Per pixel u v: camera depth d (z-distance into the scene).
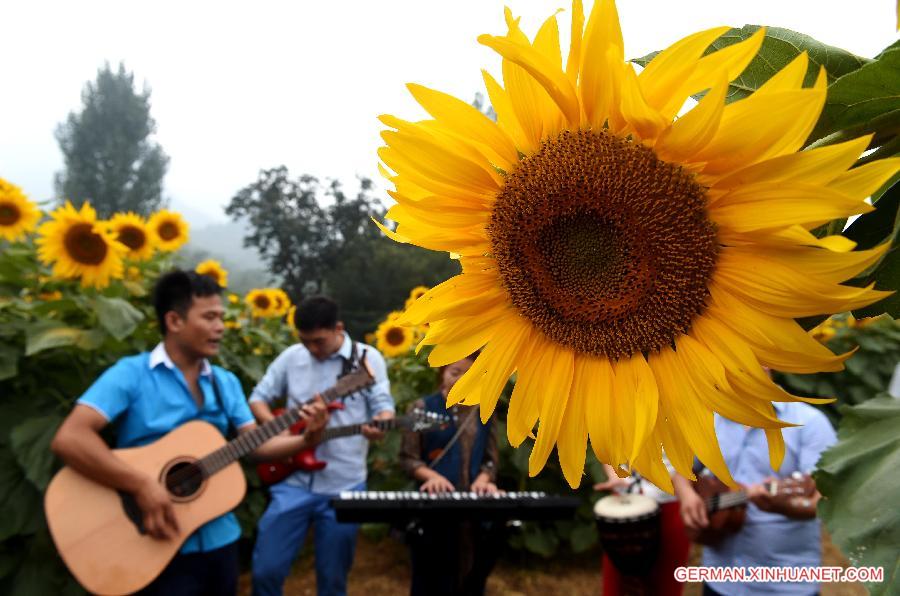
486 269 1.08
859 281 0.85
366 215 41.38
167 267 6.54
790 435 3.50
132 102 67.06
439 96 0.97
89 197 65.12
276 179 41.53
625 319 0.98
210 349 3.73
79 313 4.88
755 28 0.85
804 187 0.77
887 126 0.79
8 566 4.41
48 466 4.30
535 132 0.98
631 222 0.93
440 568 3.93
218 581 3.63
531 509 3.80
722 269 0.89
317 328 4.78
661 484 0.95
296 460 4.65
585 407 1.03
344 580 4.76
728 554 3.58
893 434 0.84
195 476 3.55
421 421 4.40
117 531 3.30
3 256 4.85
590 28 0.88
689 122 0.81
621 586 4.14
